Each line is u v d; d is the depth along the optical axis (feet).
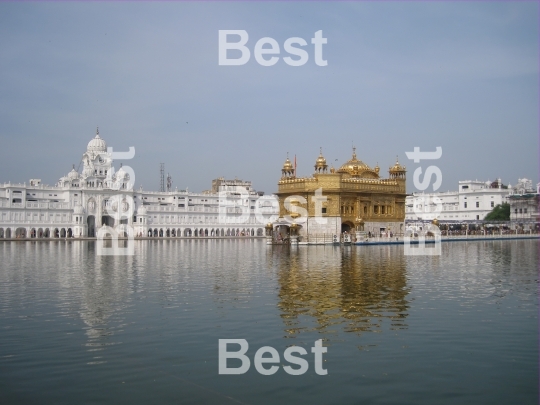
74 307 93.45
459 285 119.14
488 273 144.25
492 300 99.14
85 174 583.17
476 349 66.80
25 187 526.98
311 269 156.25
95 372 59.41
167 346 68.74
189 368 60.64
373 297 102.22
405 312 87.86
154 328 77.71
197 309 90.99
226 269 159.02
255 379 57.36
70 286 119.96
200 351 66.69
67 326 79.05
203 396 53.06
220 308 91.76
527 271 149.89
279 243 333.42
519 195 568.41
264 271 151.43
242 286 118.32
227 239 555.69
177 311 89.45
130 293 108.88
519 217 568.82
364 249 266.36
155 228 598.75
